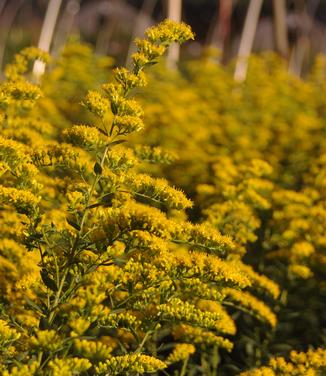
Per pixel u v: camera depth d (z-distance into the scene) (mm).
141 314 5535
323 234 8656
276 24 20516
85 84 12008
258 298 7898
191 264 4941
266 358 7312
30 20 28578
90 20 27625
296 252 8148
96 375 4637
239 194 8109
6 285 5656
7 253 5766
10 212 6121
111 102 4918
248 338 7258
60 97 11898
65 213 6051
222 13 22375
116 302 4980
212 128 12242
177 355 5949
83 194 4938
